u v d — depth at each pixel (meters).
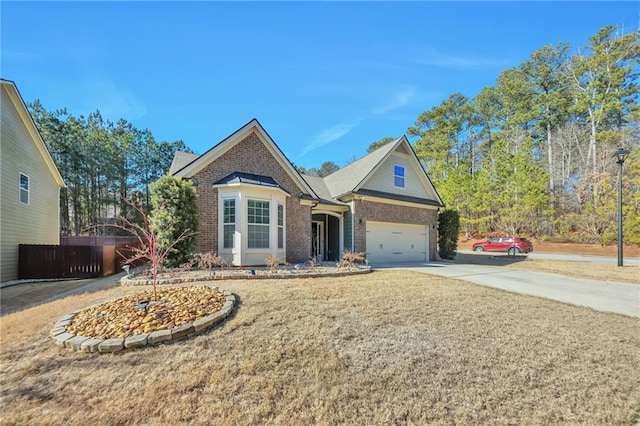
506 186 28.05
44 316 5.27
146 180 34.38
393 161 17.20
